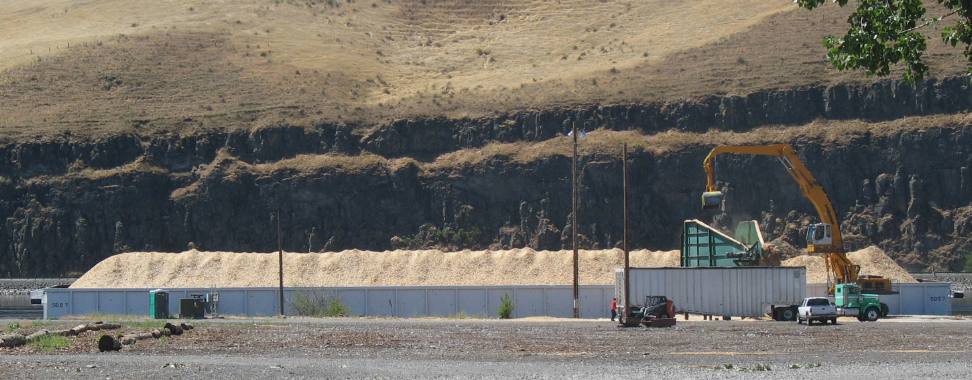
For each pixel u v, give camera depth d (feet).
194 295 454.40
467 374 199.93
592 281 561.43
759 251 453.58
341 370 206.59
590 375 196.24
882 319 415.85
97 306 470.39
